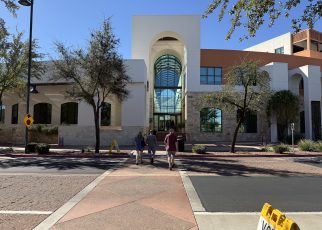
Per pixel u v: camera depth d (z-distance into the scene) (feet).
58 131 101.91
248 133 120.88
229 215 23.58
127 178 40.06
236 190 33.06
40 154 72.08
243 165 55.62
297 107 118.62
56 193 30.96
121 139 100.37
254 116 121.60
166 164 56.18
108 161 61.41
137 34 123.95
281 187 34.96
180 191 32.19
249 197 29.76
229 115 120.98
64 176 41.68
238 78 77.92
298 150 85.30
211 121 121.08
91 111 106.11
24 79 100.78
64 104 114.83
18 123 116.88
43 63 108.99
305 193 31.78
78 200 27.99
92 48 74.13
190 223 21.62
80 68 77.20
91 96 75.46
